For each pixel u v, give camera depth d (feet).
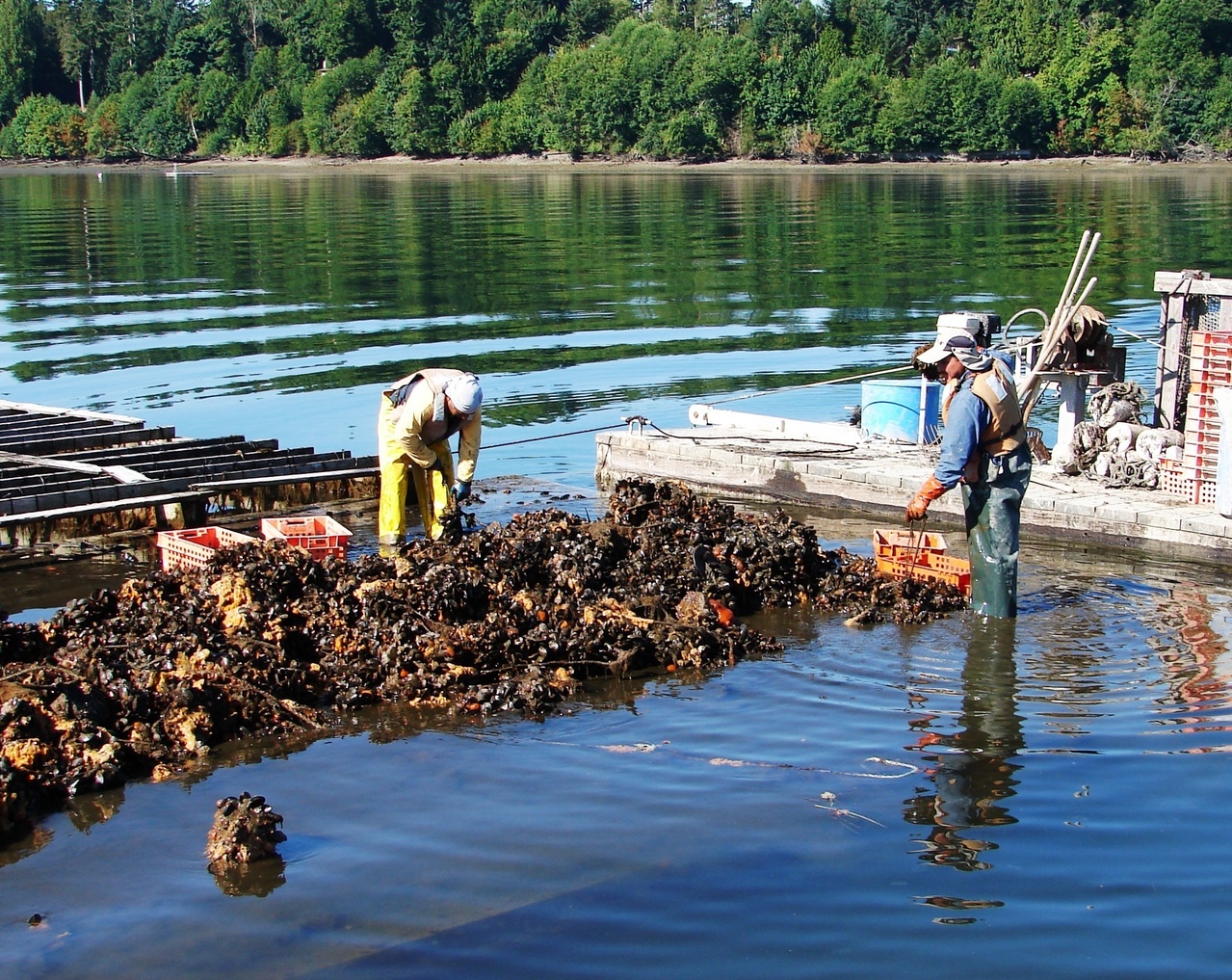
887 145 313.73
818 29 364.58
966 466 29.71
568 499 41.45
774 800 21.43
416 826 20.70
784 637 29.37
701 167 315.37
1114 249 113.91
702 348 68.13
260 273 103.50
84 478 40.24
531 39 380.58
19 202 201.16
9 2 446.19
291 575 29.35
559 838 20.21
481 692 25.57
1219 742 23.31
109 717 23.91
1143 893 18.54
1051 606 31.17
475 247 123.54
